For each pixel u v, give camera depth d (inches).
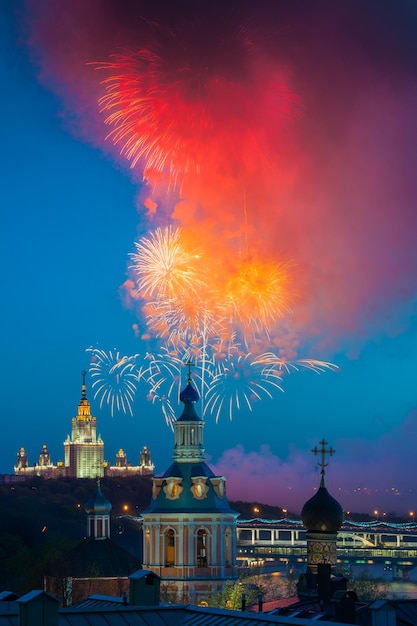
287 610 4990.2
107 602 4660.4
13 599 4510.3
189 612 3981.3
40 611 3567.9
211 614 3917.3
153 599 4466.0
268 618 3777.1
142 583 4466.0
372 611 4202.8
